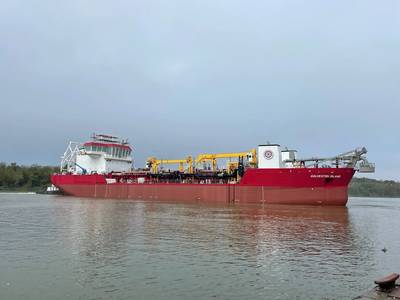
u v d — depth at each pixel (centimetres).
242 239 3091
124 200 8306
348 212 5769
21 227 3778
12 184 19338
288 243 2941
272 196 6888
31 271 2095
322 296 1714
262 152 7106
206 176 8162
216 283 1891
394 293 1631
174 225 3900
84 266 2198
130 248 2705
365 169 6506
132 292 1752
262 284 1880
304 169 6625
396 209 7212
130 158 11000
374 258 2464
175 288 1811
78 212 5344
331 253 2600
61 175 10612
